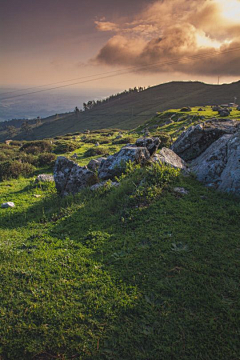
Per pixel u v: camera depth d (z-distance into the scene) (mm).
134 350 3891
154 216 7754
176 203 8312
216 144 12000
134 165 12680
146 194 9031
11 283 5551
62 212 10508
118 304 4715
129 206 8844
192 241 6355
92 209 9711
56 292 5180
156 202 8531
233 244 6137
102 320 4441
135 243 6656
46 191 16484
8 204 13266
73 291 5188
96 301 4812
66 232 8297
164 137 31125
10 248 7340
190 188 9398
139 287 5125
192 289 4891
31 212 12023
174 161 11859
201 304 4559
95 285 5281
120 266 5824
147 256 6012
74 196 12438
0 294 5211
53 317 4559
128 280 5348
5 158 34438
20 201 14320
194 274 5250
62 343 4082
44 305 4828
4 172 22406
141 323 4332
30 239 8055
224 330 4059
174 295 4805
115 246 6723
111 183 11938
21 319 4566
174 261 5707
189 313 4398
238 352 3730
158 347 3881
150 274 5418
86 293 5051
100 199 10711
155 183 9445
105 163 13727
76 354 3939
